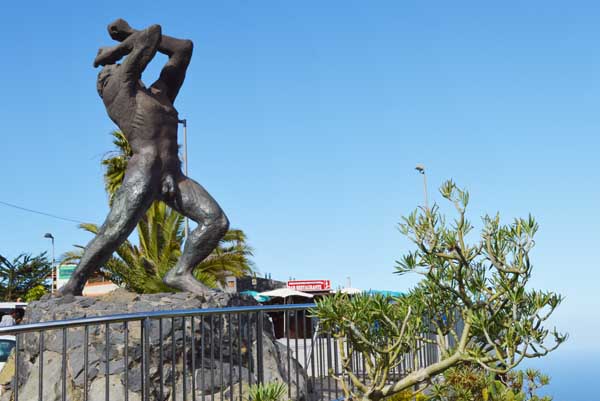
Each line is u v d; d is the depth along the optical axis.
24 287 41.88
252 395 4.05
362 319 4.35
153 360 6.65
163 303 7.25
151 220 21.58
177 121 8.55
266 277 27.81
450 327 4.75
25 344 7.36
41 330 3.94
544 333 4.08
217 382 6.84
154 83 8.62
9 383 7.58
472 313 4.38
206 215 8.27
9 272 41.41
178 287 8.12
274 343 7.79
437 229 4.38
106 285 24.08
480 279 4.41
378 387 4.48
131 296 7.54
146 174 8.03
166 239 21.53
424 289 4.71
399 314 4.48
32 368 7.19
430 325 5.25
